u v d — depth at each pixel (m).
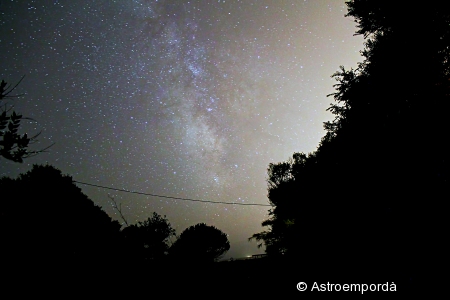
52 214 7.34
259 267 11.34
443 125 6.00
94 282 7.28
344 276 7.29
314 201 9.80
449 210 5.38
